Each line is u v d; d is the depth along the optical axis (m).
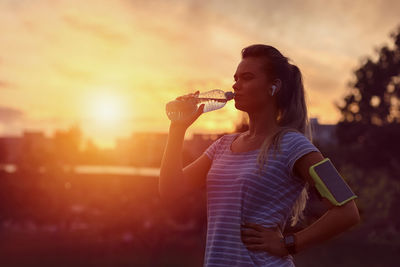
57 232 19.70
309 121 2.02
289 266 1.82
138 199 20.41
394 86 46.34
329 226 1.74
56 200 22.48
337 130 45.72
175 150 2.07
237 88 1.97
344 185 1.77
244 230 1.81
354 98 46.75
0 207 22.27
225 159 1.98
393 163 39.34
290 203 1.85
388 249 21.38
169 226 18.56
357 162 39.75
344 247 20.95
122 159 31.78
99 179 23.48
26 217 22.12
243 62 1.98
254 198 1.82
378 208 25.27
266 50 1.96
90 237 18.78
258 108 1.95
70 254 16.67
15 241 18.92
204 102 2.07
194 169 2.13
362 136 44.38
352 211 1.75
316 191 1.92
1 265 14.93
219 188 1.92
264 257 1.77
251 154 1.90
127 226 17.89
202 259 16.33
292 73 1.99
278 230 1.83
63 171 24.38
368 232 24.58
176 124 2.08
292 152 1.81
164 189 2.05
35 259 15.84
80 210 21.72
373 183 27.19
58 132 30.30
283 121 2.00
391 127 41.25
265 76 1.94
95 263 15.39
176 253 16.98
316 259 18.09
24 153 26.05
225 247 1.84
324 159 1.80
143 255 16.70
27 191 22.52
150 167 24.42
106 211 20.30
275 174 1.81
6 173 23.42
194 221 18.98
